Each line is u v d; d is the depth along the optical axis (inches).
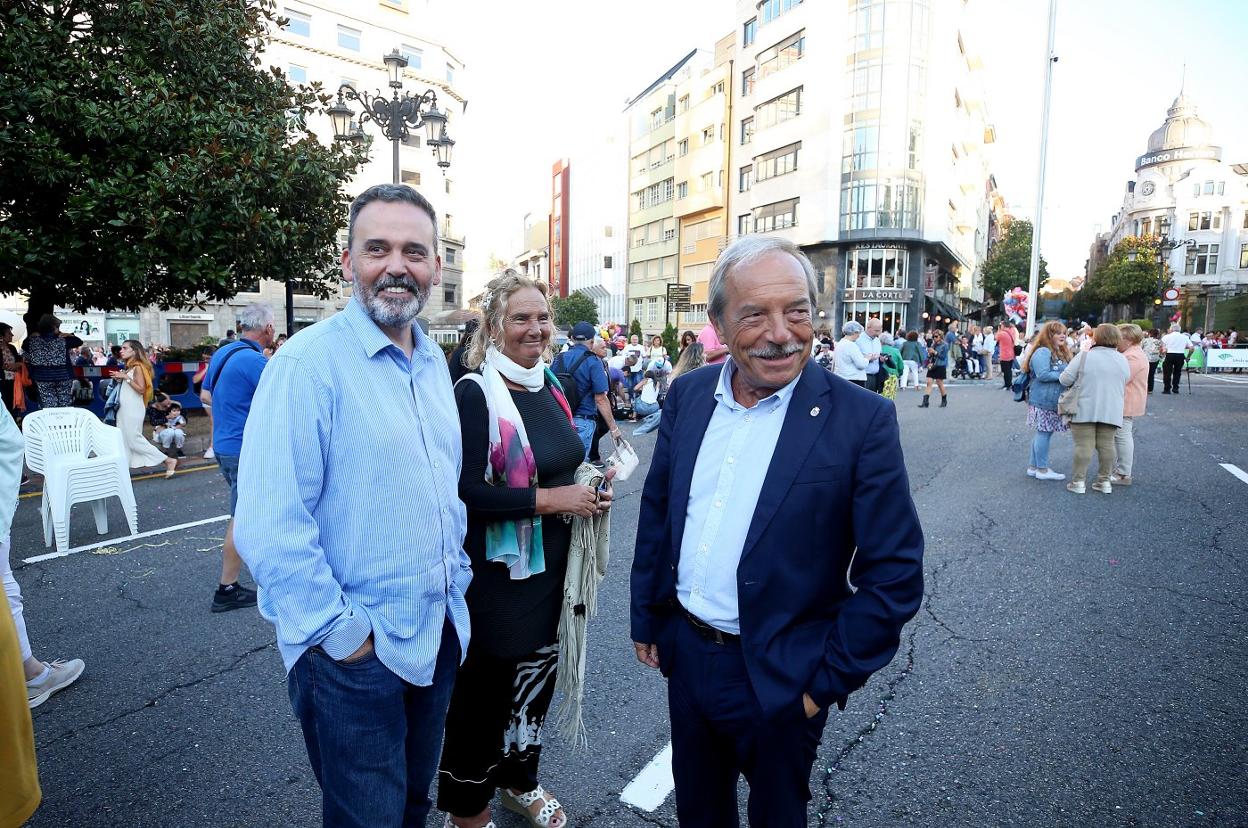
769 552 59.2
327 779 62.1
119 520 240.7
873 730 109.0
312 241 417.7
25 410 372.2
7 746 63.5
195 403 476.4
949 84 1455.5
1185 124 2938.0
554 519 84.1
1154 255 2214.6
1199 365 1168.2
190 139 359.3
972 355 992.2
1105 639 139.3
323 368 60.4
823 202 1433.3
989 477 295.6
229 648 141.6
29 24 316.2
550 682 87.4
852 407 60.5
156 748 107.0
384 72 1598.2
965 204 2020.2
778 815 61.6
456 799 82.1
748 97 1670.8
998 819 88.7
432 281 68.2
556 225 3604.8
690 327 1980.8
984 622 148.3
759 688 58.4
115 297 434.0
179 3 380.8
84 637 146.6
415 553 62.7
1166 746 103.4
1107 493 261.9
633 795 95.9
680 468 67.2
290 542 56.7
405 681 63.4
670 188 2081.7
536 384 85.7
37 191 350.6
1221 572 175.5
